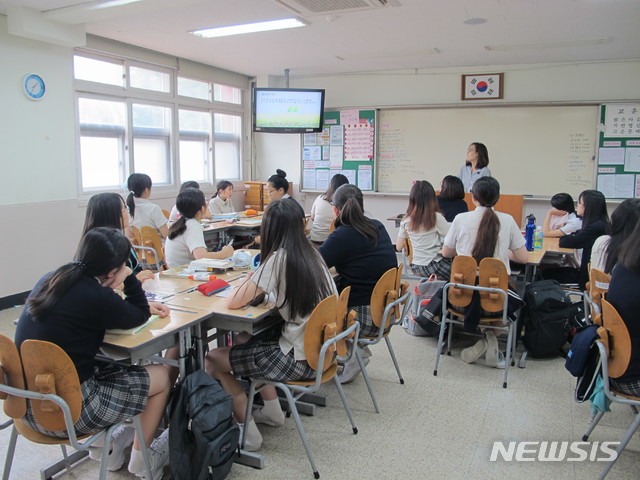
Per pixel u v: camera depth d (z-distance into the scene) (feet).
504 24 15.16
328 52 19.38
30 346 5.14
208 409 6.16
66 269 5.59
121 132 18.84
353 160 24.34
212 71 22.80
